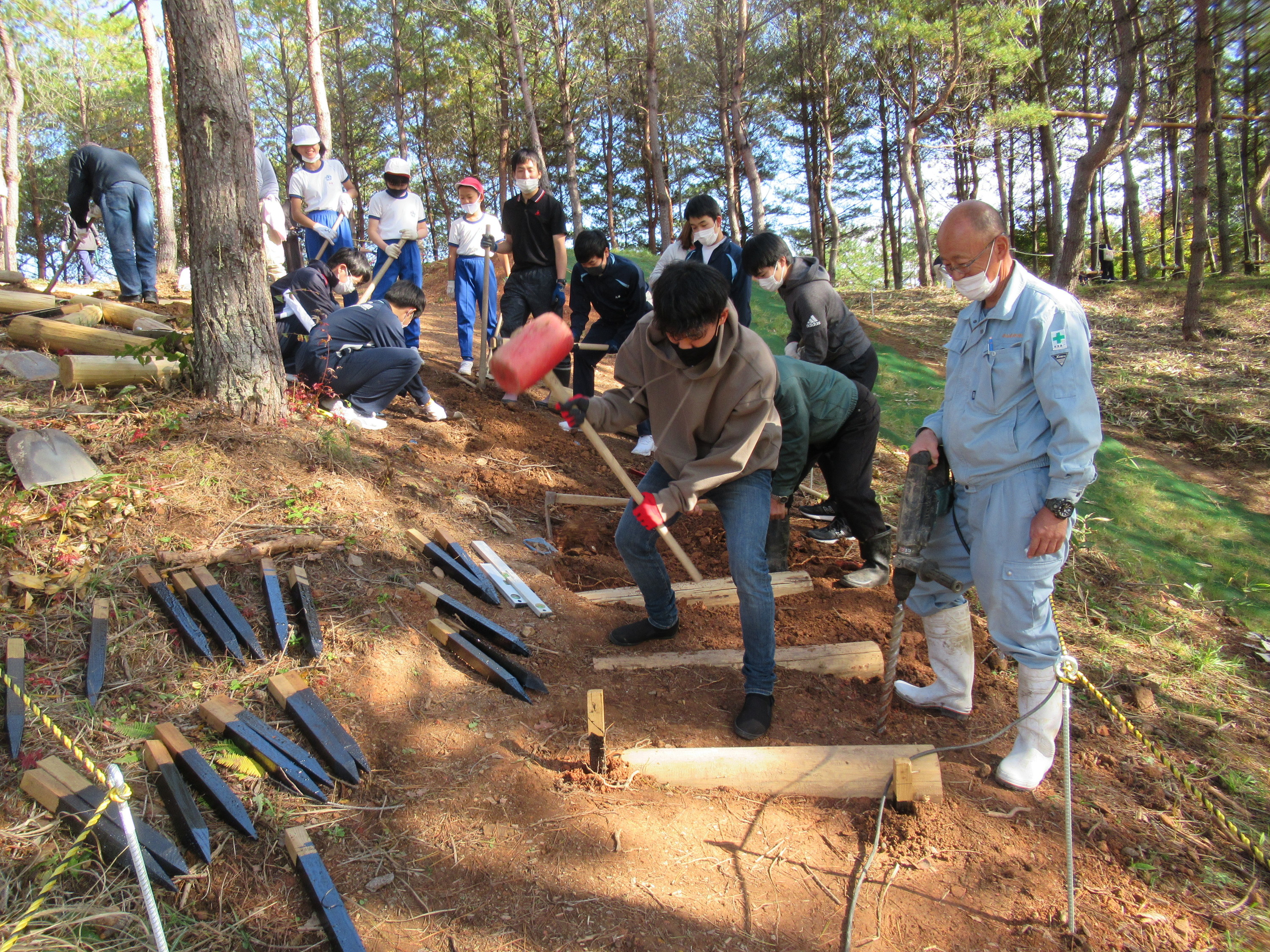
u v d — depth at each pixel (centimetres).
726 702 337
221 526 369
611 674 347
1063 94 2034
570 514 504
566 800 276
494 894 241
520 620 378
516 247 645
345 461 442
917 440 312
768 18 1628
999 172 2445
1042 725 296
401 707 308
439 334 934
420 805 268
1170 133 2050
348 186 785
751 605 310
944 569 320
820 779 292
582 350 614
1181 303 1398
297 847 241
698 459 321
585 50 2072
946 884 261
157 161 1043
